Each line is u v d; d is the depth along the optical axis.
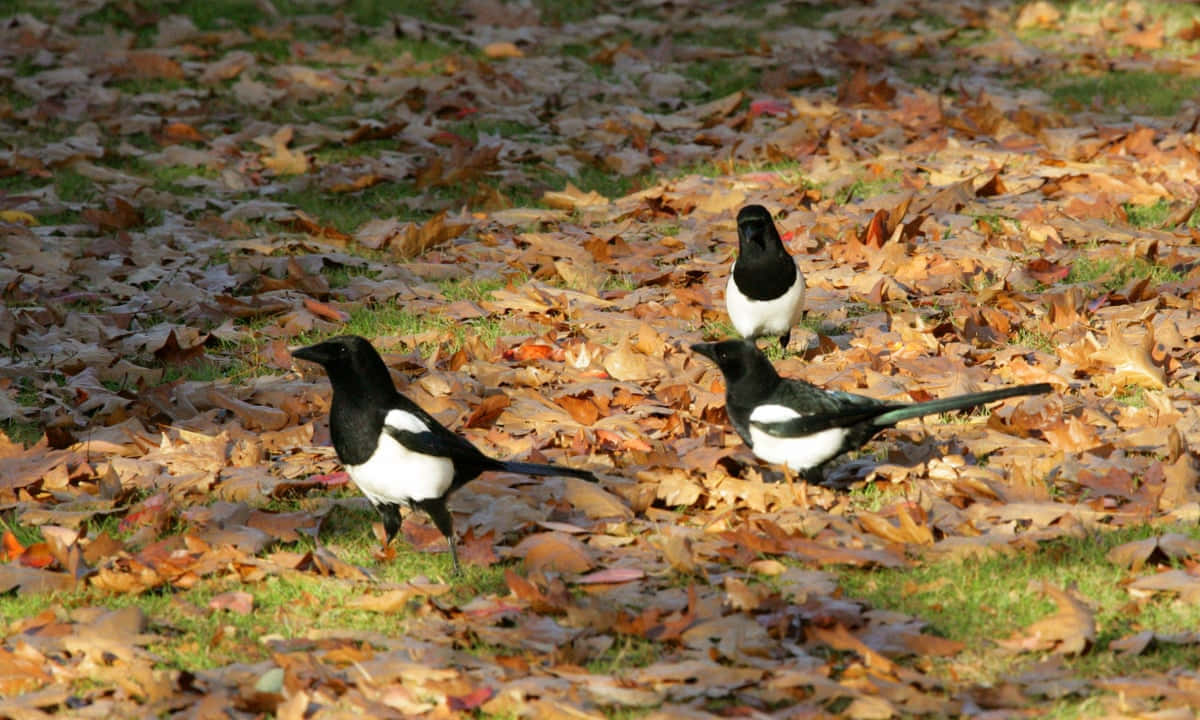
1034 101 21.80
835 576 8.84
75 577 8.98
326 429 11.66
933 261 15.30
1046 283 14.78
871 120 20.91
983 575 8.89
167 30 24.70
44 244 16.17
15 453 10.86
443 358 13.11
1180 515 9.48
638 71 23.62
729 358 10.01
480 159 18.97
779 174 18.83
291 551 9.54
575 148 20.08
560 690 7.52
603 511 9.89
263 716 7.38
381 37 25.58
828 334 13.74
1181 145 18.84
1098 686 7.48
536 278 15.63
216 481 10.63
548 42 25.41
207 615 8.66
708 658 7.88
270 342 13.70
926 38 25.22
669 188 18.17
